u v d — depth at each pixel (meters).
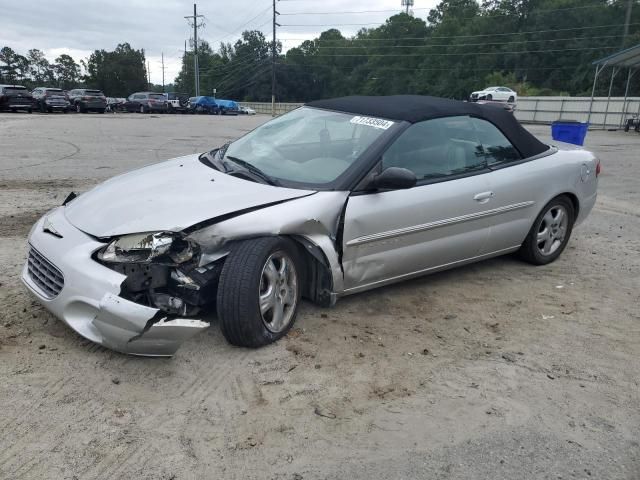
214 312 3.82
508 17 82.88
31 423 2.71
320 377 3.23
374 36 99.00
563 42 75.88
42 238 3.47
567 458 2.68
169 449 2.59
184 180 3.85
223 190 3.63
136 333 2.95
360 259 3.87
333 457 2.60
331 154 4.09
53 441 2.60
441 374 3.35
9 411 2.79
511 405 3.08
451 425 2.88
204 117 39.34
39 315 3.76
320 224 3.59
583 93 67.56
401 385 3.21
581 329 4.04
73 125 22.25
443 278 4.90
